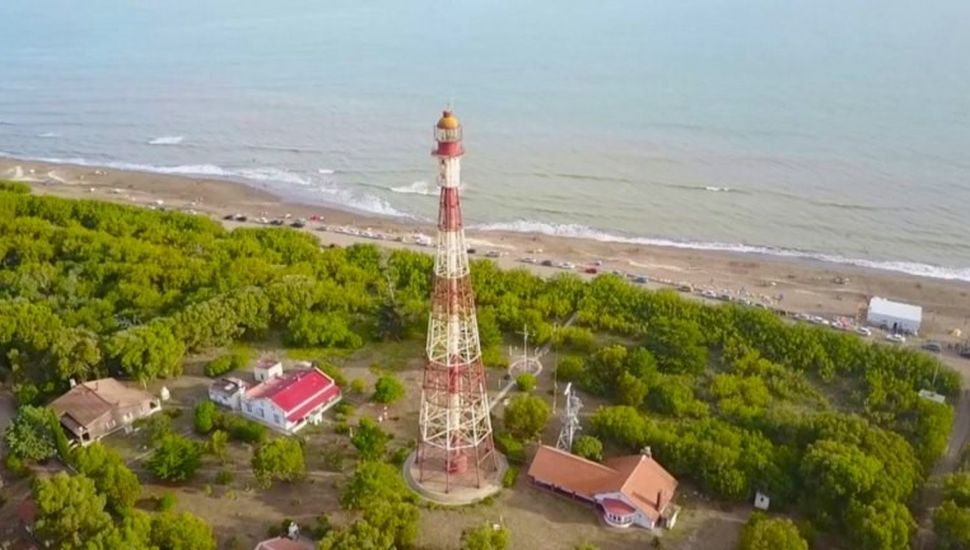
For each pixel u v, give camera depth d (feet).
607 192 607.37
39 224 509.76
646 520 283.59
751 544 258.78
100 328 390.42
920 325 427.74
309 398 341.41
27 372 361.51
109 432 334.65
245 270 441.68
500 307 414.62
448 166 262.06
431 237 552.41
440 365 294.66
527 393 360.07
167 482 306.14
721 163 644.69
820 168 625.82
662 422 333.62
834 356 378.73
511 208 588.09
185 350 377.50
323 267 458.50
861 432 312.71
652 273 497.46
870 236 534.78
